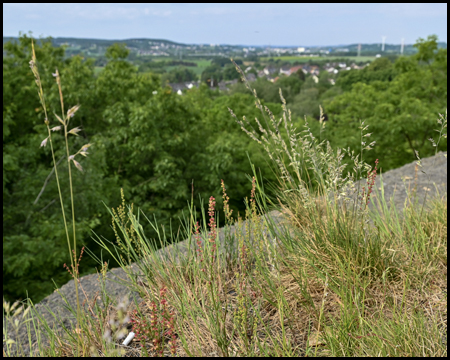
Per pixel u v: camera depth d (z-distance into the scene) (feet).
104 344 5.89
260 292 7.18
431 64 59.36
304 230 8.41
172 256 8.28
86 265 28.86
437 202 11.30
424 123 48.91
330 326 6.21
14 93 37.93
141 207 34.81
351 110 57.26
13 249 25.88
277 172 8.36
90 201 29.22
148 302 6.71
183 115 41.93
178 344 6.09
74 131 4.71
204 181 40.86
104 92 41.86
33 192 27.45
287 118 7.77
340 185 7.68
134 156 37.24
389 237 8.57
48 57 43.19
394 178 18.58
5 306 5.79
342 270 7.04
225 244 8.14
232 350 5.65
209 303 6.68
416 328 6.00
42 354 6.13
